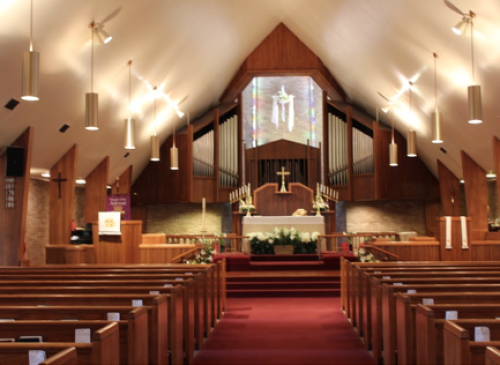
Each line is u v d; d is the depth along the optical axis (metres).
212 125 20.02
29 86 7.51
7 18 8.22
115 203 16.23
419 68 12.52
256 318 9.01
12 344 3.39
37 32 8.96
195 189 19.05
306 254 14.09
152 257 12.51
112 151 16.25
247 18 15.30
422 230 19.89
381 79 15.03
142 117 15.56
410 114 15.89
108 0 9.53
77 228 15.91
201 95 17.94
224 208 20.39
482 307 4.90
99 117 13.58
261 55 18.61
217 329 8.11
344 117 19.88
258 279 12.04
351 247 16.84
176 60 13.93
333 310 9.77
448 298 5.61
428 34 10.81
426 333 4.28
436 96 13.20
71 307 4.85
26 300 5.66
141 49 12.05
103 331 3.44
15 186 11.68
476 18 8.98
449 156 16.86
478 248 12.98
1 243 11.62
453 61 11.05
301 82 21.66
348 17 12.86
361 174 19.28
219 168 19.64
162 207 20.19
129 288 6.37
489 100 11.46
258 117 21.62
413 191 18.88
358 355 6.55
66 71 10.66
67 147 13.98
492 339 4.10
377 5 11.19
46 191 16.47
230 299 11.19
